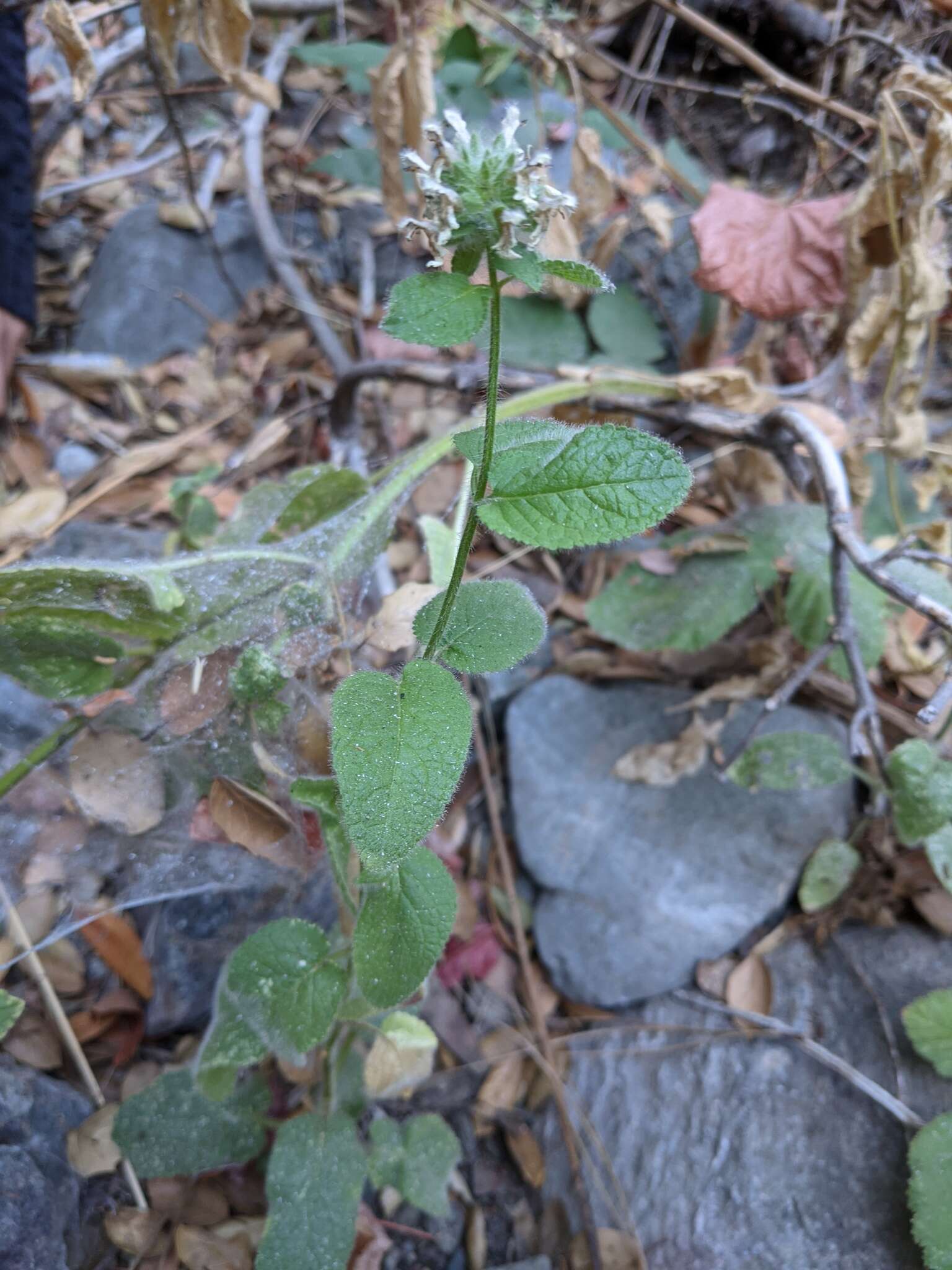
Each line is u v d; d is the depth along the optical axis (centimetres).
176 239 61
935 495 46
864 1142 31
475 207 18
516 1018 36
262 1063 33
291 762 29
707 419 40
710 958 35
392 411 55
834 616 35
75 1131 31
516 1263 31
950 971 33
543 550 47
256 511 36
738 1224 30
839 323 43
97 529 45
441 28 48
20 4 37
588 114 54
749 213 40
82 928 33
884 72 46
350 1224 27
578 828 38
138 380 57
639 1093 34
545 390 39
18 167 50
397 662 35
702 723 39
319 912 35
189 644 30
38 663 29
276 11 55
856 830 36
